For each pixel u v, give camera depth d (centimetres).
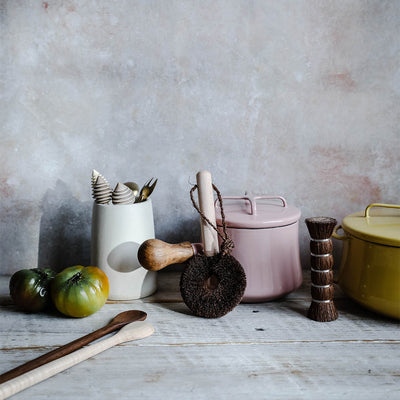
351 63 103
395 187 108
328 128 106
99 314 87
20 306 87
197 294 85
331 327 81
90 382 64
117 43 103
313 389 62
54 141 106
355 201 109
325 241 82
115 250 91
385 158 107
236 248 88
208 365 69
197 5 101
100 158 107
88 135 106
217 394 61
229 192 108
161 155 107
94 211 93
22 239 110
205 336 78
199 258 86
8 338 77
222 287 84
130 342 76
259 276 88
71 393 62
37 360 68
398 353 71
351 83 104
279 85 104
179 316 86
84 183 108
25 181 107
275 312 87
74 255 111
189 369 68
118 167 107
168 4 101
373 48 103
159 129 106
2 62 103
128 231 91
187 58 103
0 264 111
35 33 102
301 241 111
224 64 104
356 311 87
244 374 66
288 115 105
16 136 105
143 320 83
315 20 102
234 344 75
